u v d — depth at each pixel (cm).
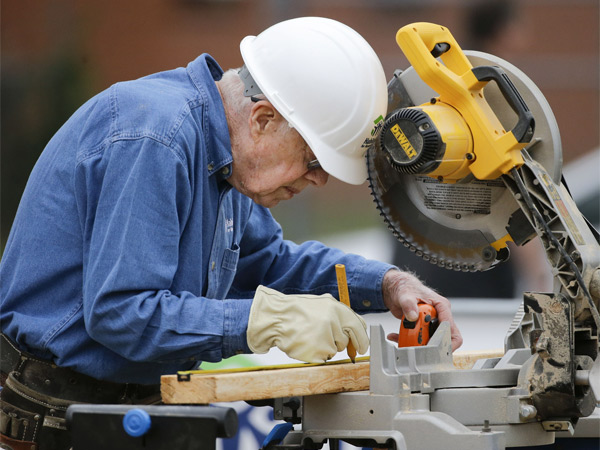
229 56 4728
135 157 845
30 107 4247
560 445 961
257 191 925
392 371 791
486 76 845
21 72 4356
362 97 888
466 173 871
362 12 4291
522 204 852
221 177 929
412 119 841
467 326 1448
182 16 4725
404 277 1037
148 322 818
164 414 707
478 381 834
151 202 834
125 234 823
